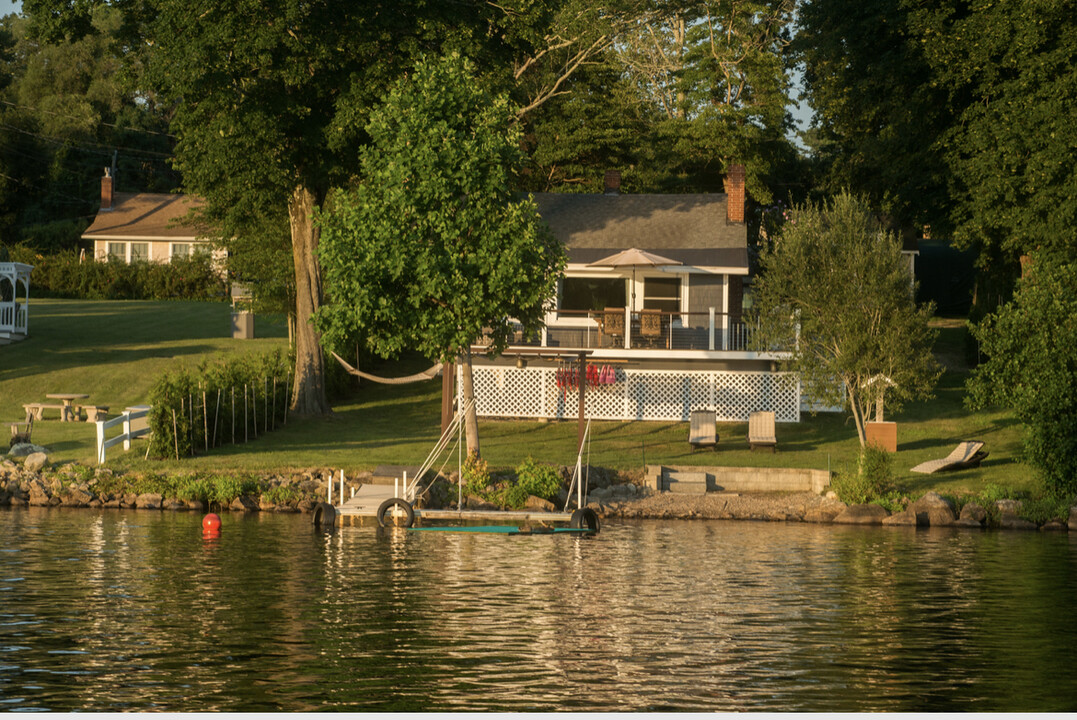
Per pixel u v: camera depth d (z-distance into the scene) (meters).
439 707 16.09
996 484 41.88
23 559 27.92
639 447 49.38
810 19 70.12
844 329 43.75
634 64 95.19
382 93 47.31
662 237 59.03
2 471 40.34
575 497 41.41
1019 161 49.06
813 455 47.41
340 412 56.09
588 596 24.44
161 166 131.75
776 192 85.81
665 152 81.31
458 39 48.66
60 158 122.06
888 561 30.09
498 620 21.83
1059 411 39.94
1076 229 47.53
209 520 33.94
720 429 54.22
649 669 18.36
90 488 39.69
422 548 31.25
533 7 49.97
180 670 17.84
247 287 65.25
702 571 27.94
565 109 74.62
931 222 61.78
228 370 49.28
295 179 48.88
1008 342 41.38
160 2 45.47
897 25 57.78
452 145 40.06
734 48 80.81
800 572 28.05
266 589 24.58
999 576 27.69
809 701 16.64
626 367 56.28
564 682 17.52
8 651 18.83
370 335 40.28
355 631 20.72
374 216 39.81
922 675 18.16
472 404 41.94
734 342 56.84
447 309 39.88
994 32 49.78
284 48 46.81
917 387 44.53
